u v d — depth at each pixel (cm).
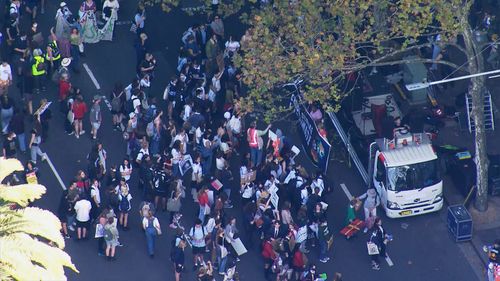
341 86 8931
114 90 8831
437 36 9131
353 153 8888
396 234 8538
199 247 8019
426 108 9312
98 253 8181
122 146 8950
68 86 8875
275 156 8438
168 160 8369
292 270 8000
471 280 8281
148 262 8200
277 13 8681
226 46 9138
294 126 9175
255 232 8319
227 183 8406
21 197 6072
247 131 8806
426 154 8469
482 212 8675
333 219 8619
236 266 8206
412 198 8481
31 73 8950
